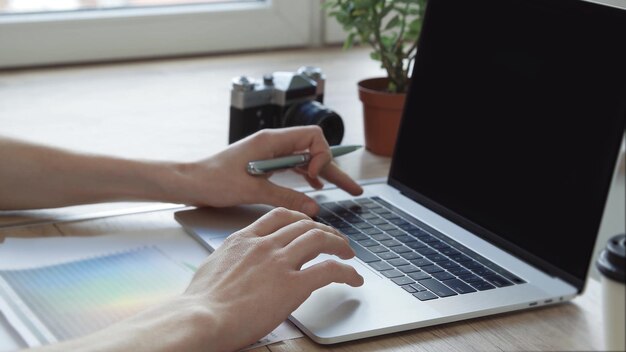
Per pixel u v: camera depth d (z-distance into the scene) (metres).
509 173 0.92
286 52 1.86
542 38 0.90
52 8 1.69
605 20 0.83
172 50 1.78
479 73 0.98
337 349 0.73
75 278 0.83
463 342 0.75
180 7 1.79
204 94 1.51
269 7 1.85
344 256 0.83
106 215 0.98
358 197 1.05
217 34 1.81
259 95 1.20
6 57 1.64
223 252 0.80
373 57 1.29
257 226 0.83
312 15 1.89
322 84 1.28
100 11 1.72
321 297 0.80
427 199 1.03
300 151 1.03
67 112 1.37
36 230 0.94
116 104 1.43
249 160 1.00
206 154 1.21
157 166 0.98
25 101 1.42
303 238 0.79
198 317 0.71
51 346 0.67
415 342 0.75
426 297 0.80
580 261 0.83
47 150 0.98
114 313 0.77
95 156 0.99
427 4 1.07
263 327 0.74
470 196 0.97
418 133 1.06
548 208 0.87
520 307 0.80
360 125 1.37
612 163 0.81
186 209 1.00
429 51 1.06
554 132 0.88
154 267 0.86
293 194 1.00
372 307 0.78
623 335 0.65
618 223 1.40
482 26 0.99
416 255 0.90
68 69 1.65
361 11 1.27
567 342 0.75
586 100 0.84
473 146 0.98
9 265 0.85
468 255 0.90
